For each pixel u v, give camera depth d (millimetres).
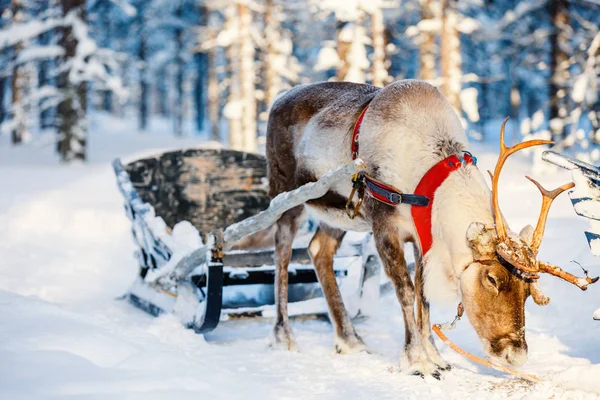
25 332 4383
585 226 7062
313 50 29266
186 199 7258
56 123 22328
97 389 3496
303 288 5945
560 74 20625
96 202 12883
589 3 22672
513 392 3904
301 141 5410
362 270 5738
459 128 4609
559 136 19016
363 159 4695
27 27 21656
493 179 3842
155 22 41375
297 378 4297
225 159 7375
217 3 21250
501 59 32594
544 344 4789
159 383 3652
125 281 7520
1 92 32781
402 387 4102
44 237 10234
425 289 4234
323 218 5258
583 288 3566
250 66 20953
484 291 3732
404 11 23016
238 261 5676
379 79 17094
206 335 5531
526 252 3656
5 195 13812
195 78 48125
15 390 3369
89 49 21344
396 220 4555
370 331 5602
